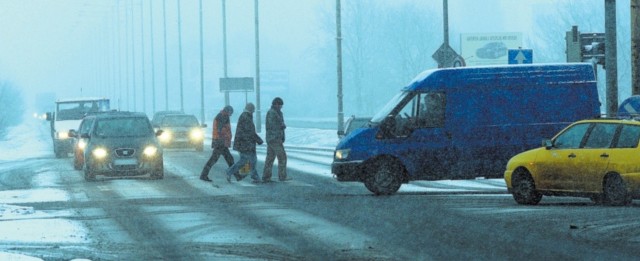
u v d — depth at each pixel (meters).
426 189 37.69
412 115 35.53
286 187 39.09
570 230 23.30
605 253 19.58
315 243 21.67
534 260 18.80
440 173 35.47
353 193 35.97
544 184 30.23
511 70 35.97
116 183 42.78
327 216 27.34
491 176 35.72
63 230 25.11
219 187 39.53
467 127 35.53
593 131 29.58
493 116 35.72
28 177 48.59
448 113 35.47
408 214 27.50
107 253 20.73
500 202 31.42
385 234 23.02
